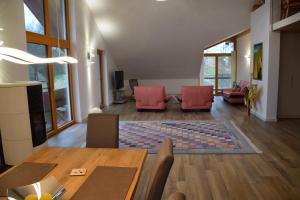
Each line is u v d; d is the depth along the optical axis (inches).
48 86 199.8
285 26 199.3
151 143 180.7
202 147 168.9
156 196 57.9
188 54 364.5
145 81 439.5
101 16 286.4
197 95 289.0
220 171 132.2
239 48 421.1
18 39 148.3
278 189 112.7
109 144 99.3
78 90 242.7
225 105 339.3
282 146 168.4
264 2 247.4
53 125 204.4
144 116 276.7
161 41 333.7
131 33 318.0
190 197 106.9
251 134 197.2
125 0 261.9
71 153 87.4
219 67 450.0
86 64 264.1
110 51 360.5
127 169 72.9
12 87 131.2
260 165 138.7
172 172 131.7
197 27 302.5
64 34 229.0
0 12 133.5
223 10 275.3
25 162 80.3
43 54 192.5
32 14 176.7
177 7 271.0
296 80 242.4
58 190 59.2
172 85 437.4
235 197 106.7
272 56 227.8
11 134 135.3
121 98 380.5
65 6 227.8
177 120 253.0
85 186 63.1
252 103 272.8
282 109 249.9
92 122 101.8
